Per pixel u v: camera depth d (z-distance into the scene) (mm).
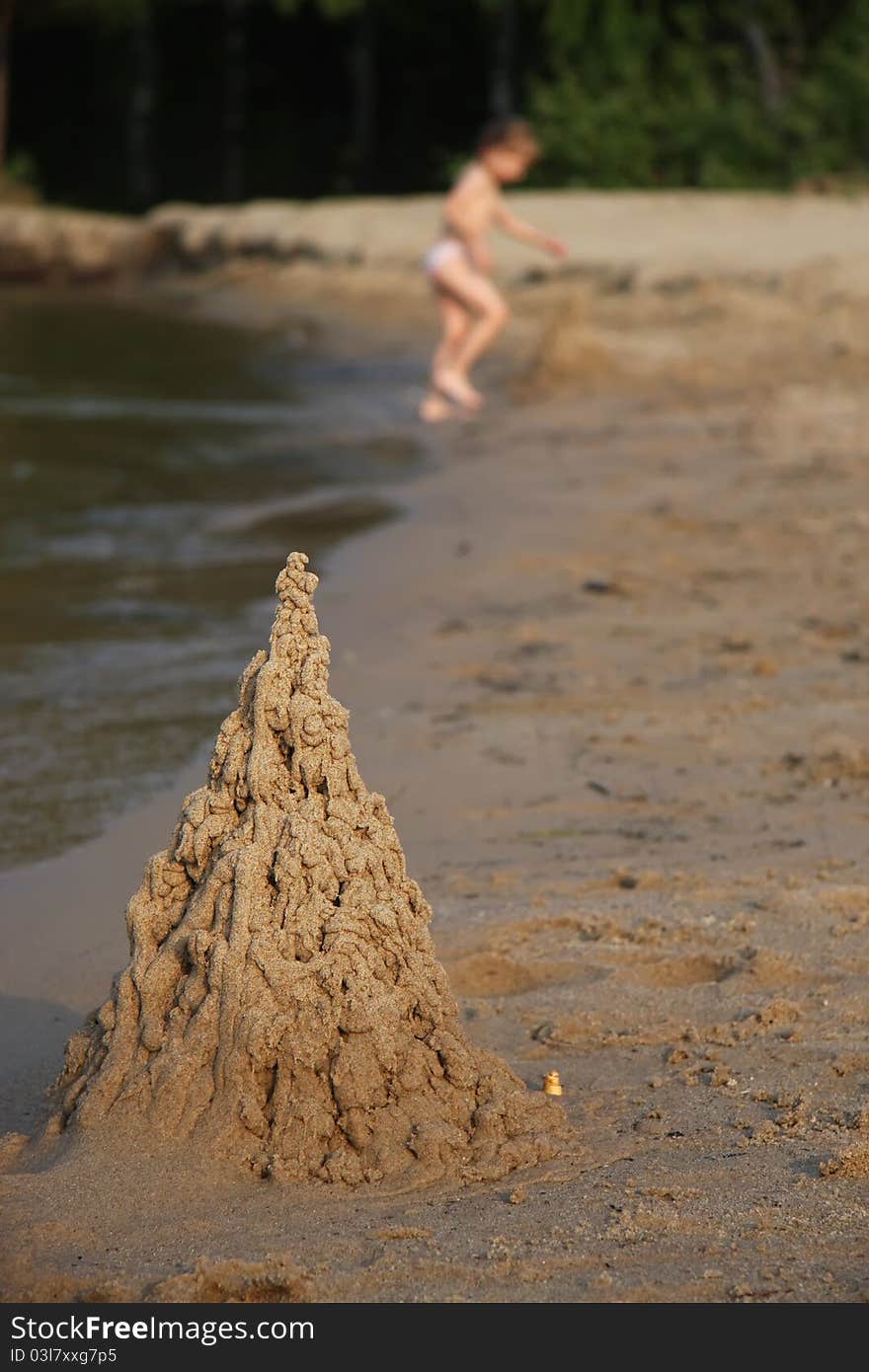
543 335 33781
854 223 47594
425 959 7070
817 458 24031
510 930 9344
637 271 41469
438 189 80250
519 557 18594
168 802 11664
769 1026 8094
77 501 22750
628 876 10062
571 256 44219
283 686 7195
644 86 60656
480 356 37250
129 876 10414
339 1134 6730
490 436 27203
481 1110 6867
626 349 34469
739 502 21234
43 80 83938
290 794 7129
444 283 30125
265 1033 6723
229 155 81312
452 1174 6613
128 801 11680
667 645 15211
